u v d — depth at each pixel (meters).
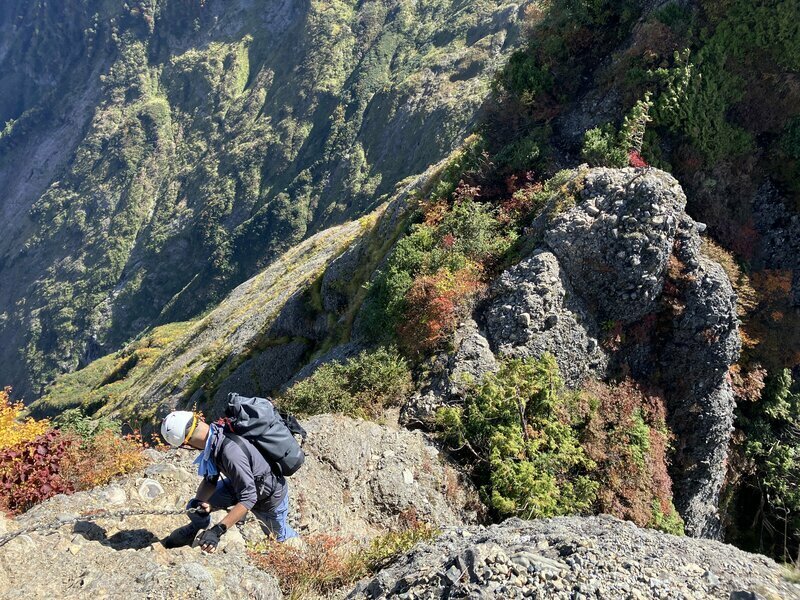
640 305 18.98
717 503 20.89
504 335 17.80
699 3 26.02
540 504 13.05
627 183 19.23
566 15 28.19
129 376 111.94
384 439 13.35
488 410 15.03
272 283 77.50
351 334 28.95
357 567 7.25
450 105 182.88
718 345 19.06
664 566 5.73
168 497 7.00
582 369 18.20
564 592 5.18
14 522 5.76
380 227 36.09
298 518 9.41
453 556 5.95
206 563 5.52
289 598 6.00
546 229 19.97
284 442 5.93
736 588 5.52
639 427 17.52
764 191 25.28
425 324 18.78
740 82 25.09
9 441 15.07
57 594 4.88
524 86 27.77
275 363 42.50
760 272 24.45
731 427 20.11
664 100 24.38
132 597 4.83
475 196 25.27
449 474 13.70
